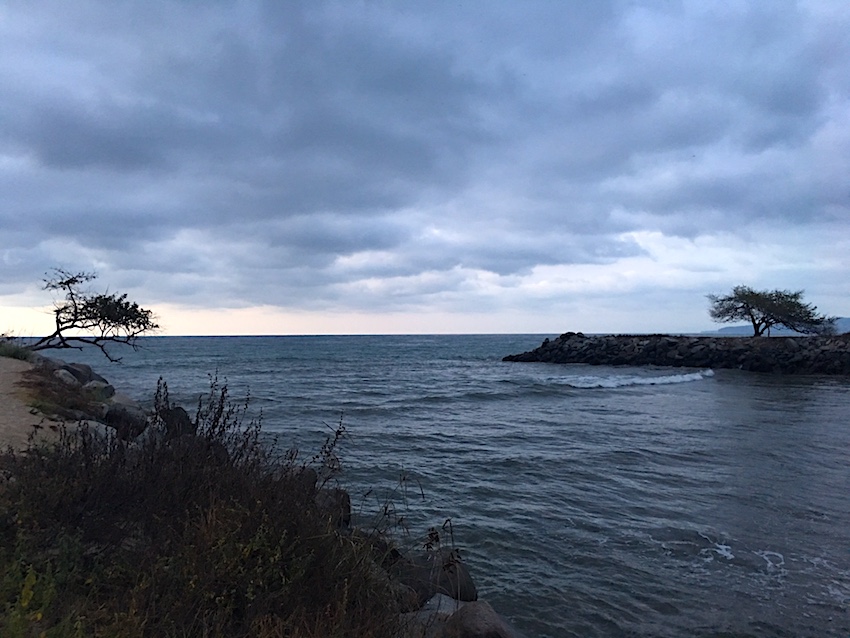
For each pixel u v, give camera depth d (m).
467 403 24.64
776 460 12.70
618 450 13.84
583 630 5.55
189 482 4.26
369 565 3.94
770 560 7.22
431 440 15.25
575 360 55.12
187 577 3.21
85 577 3.35
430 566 5.18
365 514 8.20
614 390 30.23
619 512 9.03
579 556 7.30
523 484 10.69
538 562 7.11
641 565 7.05
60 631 2.64
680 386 32.66
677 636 5.46
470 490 10.23
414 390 30.12
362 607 3.44
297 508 4.08
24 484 3.85
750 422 18.47
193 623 2.96
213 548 3.34
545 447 14.29
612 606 6.02
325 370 47.44
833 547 7.64
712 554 7.40
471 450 13.89
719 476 11.28
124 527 3.89
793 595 6.31
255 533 3.58
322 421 18.52
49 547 3.59
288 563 3.48
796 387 31.83
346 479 10.59
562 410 22.11
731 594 6.32
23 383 9.90
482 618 4.10
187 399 23.58
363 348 102.25
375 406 23.11
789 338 48.84
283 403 23.72
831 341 45.28
